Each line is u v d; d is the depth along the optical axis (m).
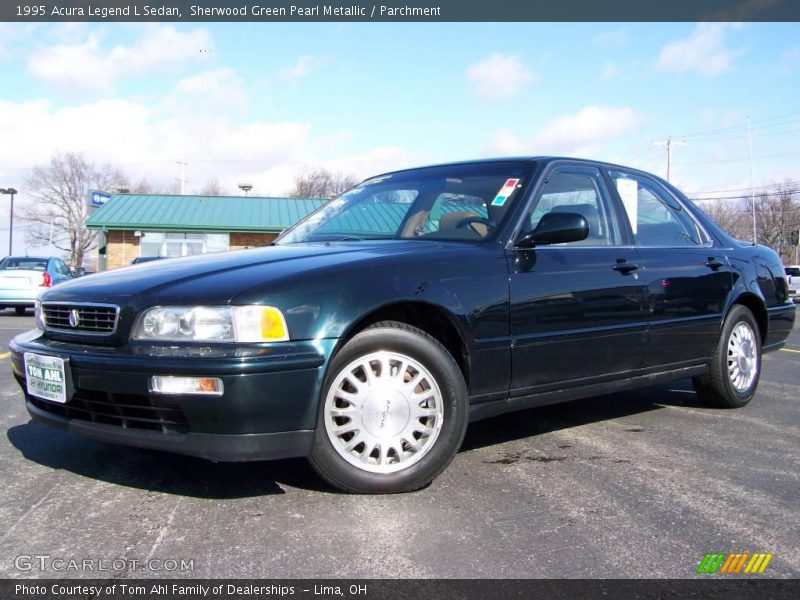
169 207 31.20
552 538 2.63
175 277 2.97
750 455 3.79
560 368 3.60
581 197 4.04
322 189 65.38
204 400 2.62
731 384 4.84
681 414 4.82
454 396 3.12
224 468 3.38
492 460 3.63
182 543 2.55
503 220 3.59
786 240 60.69
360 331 2.98
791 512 2.93
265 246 4.00
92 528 2.67
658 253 4.27
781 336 5.41
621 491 3.16
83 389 2.86
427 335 3.11
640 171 4.63
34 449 3.70
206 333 2.69
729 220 62.50
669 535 2.67
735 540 2.63
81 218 71.00
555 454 3.77
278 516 2.80
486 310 3.26
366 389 2.99
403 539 2.60
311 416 2.78
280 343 2.71
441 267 3.19
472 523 2.76
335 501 2.97
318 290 2.84
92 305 2.93
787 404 5.21
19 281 15.66
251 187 49.81
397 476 3.02
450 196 3.95
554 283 3.56
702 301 4.48
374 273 3.00
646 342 4.05
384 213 4.09
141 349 2.75
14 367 3.34
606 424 4.49
